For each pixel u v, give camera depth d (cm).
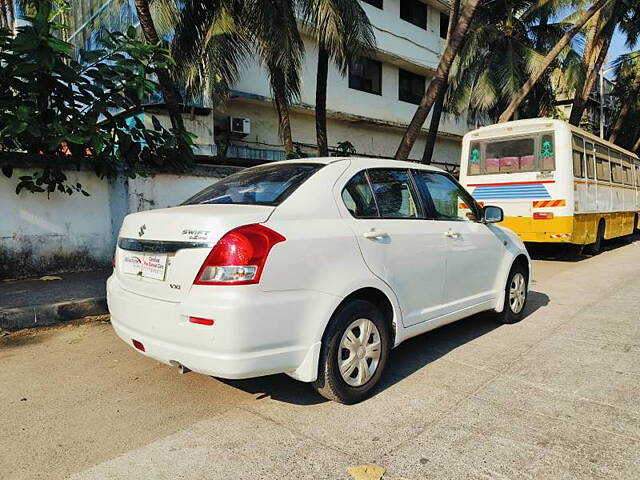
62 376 385
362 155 1884
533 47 1828
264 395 350
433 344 470
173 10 895
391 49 1844
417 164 439
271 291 284
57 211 702
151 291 309
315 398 345
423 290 394
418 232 391
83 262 729
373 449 278
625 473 254
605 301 648
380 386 368
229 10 891
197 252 285
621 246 1392
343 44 900
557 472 255
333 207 338
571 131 969
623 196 1370
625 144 3175
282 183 342
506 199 1030
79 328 510
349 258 327
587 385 366
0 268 657
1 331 487
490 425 305
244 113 1455
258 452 276
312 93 1597
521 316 559
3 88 611
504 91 1694
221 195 362
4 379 380
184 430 301
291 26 888
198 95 1075
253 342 277
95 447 282
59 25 598
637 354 434
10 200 662
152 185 777
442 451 276
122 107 697
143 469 260
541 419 313
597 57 1816
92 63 653
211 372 279
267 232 289
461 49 1662
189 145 775
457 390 360
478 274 468
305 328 299
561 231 959
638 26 2138
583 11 1778
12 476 254
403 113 2000
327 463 264
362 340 338
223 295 274
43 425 307
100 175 730
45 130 607
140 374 389
